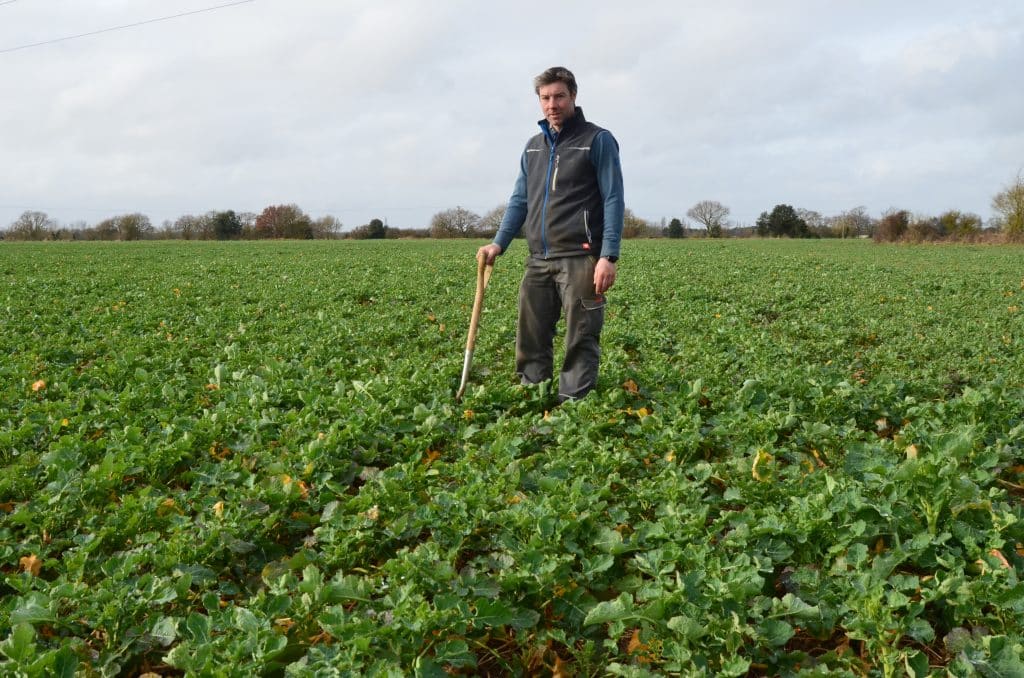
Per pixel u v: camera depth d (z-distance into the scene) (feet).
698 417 16.58
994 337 32.91
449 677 9.10
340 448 15.55
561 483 13.42
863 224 283.59
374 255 105.60
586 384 18.95
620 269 74.02
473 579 10.44
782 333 33.40
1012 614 9.39
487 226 285.02
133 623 9.84
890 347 29.32
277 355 25.98
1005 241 182.19
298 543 12.71
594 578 11.09
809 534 11.43
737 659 8.74
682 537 11.43
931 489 11.65
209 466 14.90
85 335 30.48
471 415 17.98
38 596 9.97
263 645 8.89
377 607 9.98
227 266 78.48
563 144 18.28
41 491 13.71
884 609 9.27
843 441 15.88
